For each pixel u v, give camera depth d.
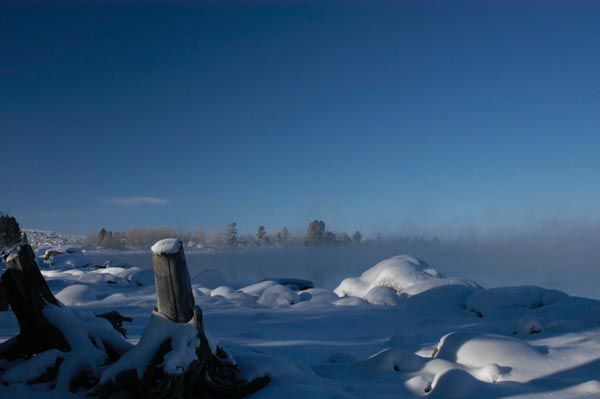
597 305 7.08
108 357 4.19
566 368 4.43
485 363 4.61
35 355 4.12
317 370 4.81
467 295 9.70
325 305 9.92
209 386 3.75
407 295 10.11
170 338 3.67
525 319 6.37
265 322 7.89
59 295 11.20
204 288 12.79
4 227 48.62
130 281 16.55
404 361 4.73
